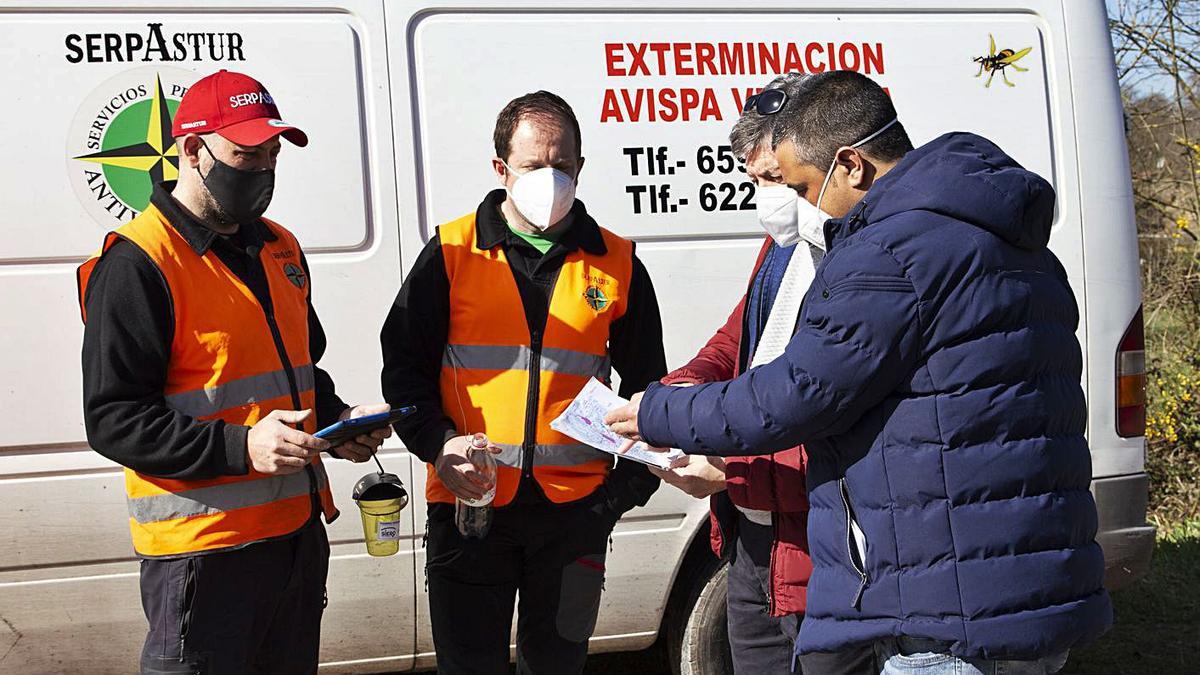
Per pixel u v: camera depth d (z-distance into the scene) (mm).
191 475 2480
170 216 2590
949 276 2107
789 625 2781
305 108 3605
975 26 4121
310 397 2828
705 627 3939
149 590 2635
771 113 2551
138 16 3494
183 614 2574
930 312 2109
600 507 3068
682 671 3998
